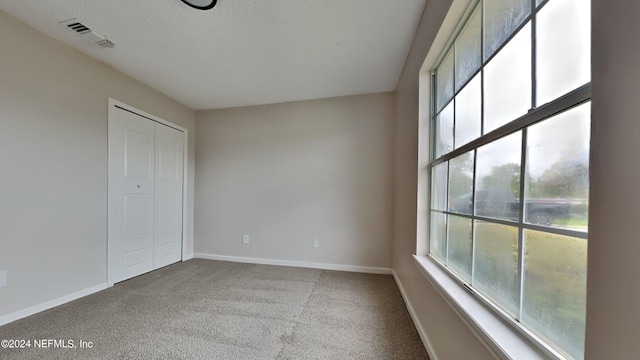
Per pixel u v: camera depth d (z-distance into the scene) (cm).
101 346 155
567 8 66
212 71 259
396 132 287
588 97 57
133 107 276
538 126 74
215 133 365
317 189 330
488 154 102
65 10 173
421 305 169
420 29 181
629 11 42
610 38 46
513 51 89
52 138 204
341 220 323
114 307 207
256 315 197
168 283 264
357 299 229
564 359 63
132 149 276
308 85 293
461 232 127
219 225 361
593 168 49
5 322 177
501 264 92
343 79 277
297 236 335
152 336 167
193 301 221
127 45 214
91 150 234
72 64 218
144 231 292
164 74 266
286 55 229
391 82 285
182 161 350
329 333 173
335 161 326
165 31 195
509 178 88
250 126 353
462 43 133
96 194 238
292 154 339
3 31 176
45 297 200
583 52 61
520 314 81
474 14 119
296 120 338
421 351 154
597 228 48
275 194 343
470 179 118
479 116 113
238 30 193
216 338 166
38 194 196
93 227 235
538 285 74
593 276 49
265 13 174
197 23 185
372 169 316
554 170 68
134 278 277
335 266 323
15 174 183
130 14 176
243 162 355
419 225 181
